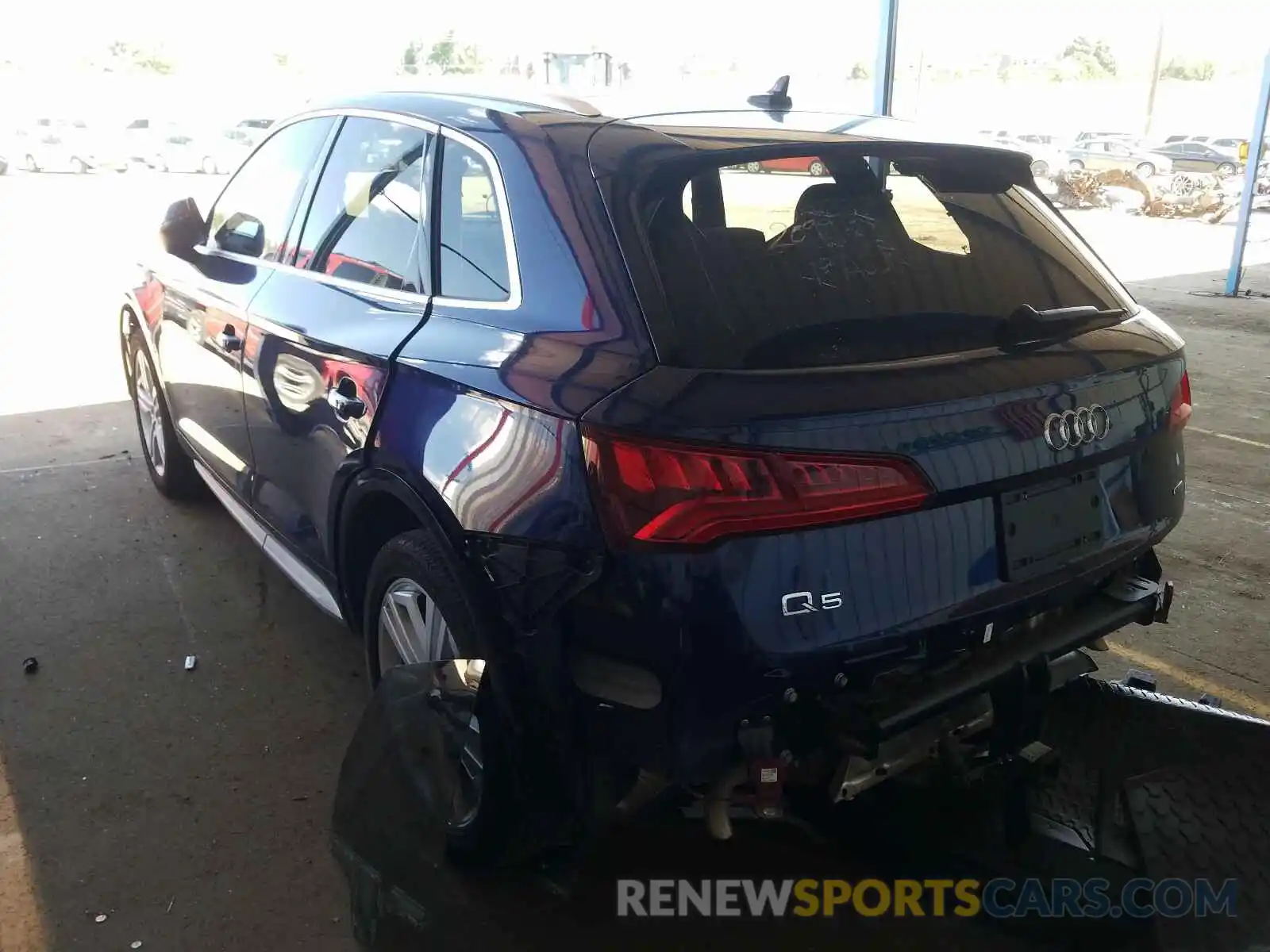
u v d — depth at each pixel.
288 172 3.46
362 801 2.43
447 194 2.54
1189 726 2.79
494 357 2.19
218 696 3.29
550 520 1.97
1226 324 10.54
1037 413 2.10
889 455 1.90
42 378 7.29
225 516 4.70
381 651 2.70
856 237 2.26
